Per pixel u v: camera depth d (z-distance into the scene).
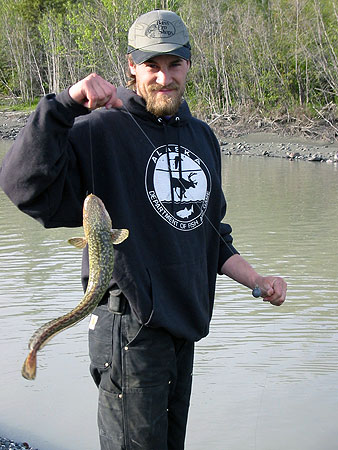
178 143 1.98
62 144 1.71
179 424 2.04
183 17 22.42
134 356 1.89
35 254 6.37
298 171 12.84
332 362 3.79
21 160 1.69
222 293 5.08
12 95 30.12
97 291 1.64
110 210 1.86
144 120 1.93
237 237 7.12
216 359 3.88
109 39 22.12
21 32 29.77
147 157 1.92
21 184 1.72
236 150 16.48
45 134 1.66
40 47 30.05
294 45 20.89
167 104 1.89
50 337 1.55
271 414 3.22
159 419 1.92
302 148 16.23
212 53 22.33
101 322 1.94
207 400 3.41
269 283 2.14
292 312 4.63
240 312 4.65
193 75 22.16
